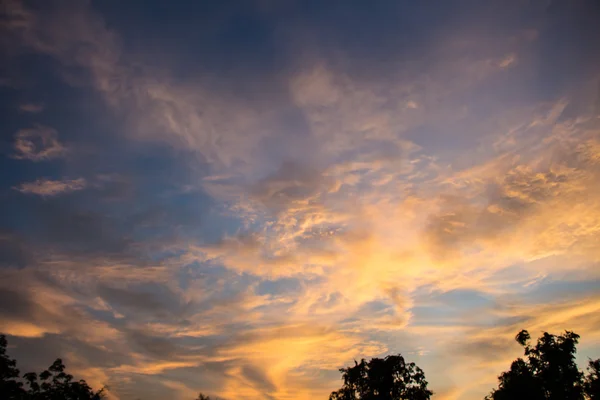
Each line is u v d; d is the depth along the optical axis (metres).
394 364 49.00
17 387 34.28
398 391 48.25
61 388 36.16
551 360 42.56
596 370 41.50
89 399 37.47
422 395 47.66
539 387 41.62
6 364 34.12
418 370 49.06
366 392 49.53
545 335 44.19
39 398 34.88
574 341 42.84
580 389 41.25
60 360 37.06
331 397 51.69
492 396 45.31
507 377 44.66
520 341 45.28
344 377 51.69
